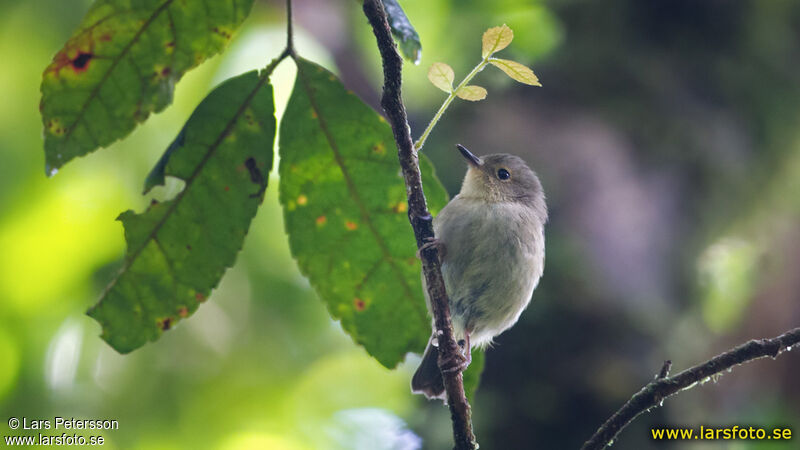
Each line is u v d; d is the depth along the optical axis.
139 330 4.90
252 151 4.74
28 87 11.55
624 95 11.03
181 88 12.27
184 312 4.91
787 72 11.79
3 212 11.67
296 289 13.36
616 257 10.02
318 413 13.61
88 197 11.98
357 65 12.12
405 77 11.52
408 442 10.44
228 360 13.12
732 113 11.55
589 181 10.28
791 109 11.78
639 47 11.34
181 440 12.62
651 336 9.80
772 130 11.75
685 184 11.07
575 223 10.07
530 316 9.66
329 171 4.88
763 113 11.73
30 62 11.54
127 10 4.50
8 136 11.59
